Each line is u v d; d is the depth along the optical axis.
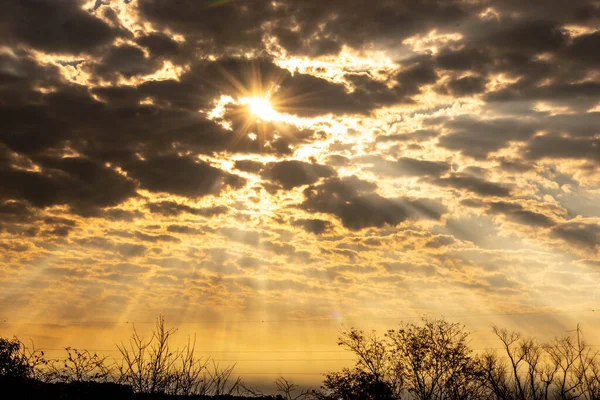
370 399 40.19
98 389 20.33
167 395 19.97
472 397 43.81
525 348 45.53
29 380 20.89
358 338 43.31
